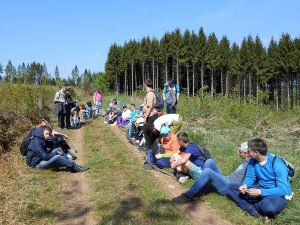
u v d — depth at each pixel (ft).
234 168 29.73
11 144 39.75
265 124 52.80
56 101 58.08
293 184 24.53
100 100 83.05
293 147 40.68
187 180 27.43
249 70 250.37
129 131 46.39
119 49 279.90
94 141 46.85
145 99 38.01
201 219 21.17
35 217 21.31
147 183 27.37
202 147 27.53
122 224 20.16
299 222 19.44
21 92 68.03
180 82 286.05
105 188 26.40
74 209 22.84
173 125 36.55
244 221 20.59
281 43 234.79
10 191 24.97
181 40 253.65
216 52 252.21
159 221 20.52
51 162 30.68
